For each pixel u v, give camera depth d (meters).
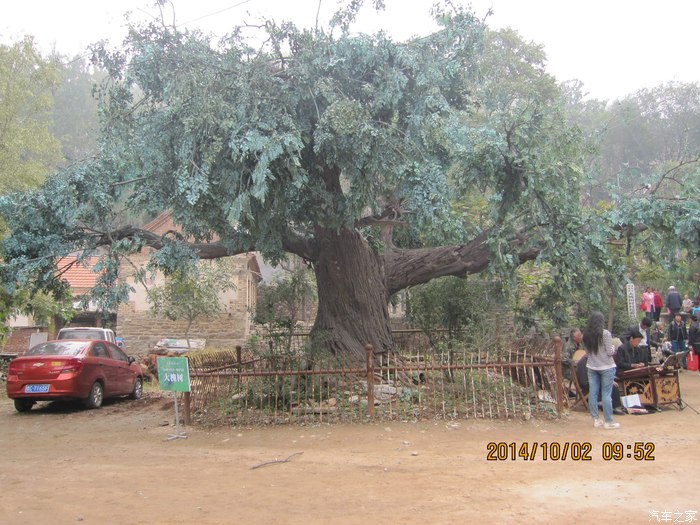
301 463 6.82
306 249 11.37
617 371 9.68
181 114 8.56
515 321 12.30
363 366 10.38
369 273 11.09
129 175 9.85
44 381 11.48
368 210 12.69
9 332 17.23
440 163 9.28
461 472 6.30
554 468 6.42
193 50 8.66
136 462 7.09
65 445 8.41
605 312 15.62
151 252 10.42
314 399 9.27
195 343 22.67
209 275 21.67
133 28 8.91
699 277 18.33
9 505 5.34
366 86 8.76
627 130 35.59
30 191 9.84
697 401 10.62
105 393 12.67
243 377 9.38
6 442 8.75
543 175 8.77
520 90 19.33
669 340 15.60
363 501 5.32
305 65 8.59
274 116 8.42
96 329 19.19
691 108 36.31
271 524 4.77
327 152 8.86
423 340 12.48
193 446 7.96
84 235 10.12
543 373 9.37
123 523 4.84
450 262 10.95
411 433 8.19
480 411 8.98
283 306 12.88
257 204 8.77
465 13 9.30
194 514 5.04
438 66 8.97
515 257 9.84
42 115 19.45
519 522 4.74
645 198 9.66
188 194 8.04
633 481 5.85
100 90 9.30
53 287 10.37
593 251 9.54
